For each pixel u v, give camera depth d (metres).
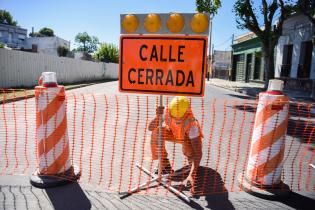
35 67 17.58
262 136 3.32
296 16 20.41
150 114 8.59
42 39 46.03
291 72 21.19
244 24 19.05
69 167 3.65
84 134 5.96
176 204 3.00
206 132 6.53
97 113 8.56
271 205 3.04
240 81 36.12
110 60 48.84
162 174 3.74
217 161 4.46
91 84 22.72
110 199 3.06
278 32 18.06
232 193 3.30
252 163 3.45
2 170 3.77
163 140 3.76
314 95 13.92
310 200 3.18
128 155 4.59
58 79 21.80
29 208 2.80
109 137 5.76
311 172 4.10
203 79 3.08
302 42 19.78
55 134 3.39
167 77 3.16
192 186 3.30
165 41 3.11
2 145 4.95
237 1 18.30
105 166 4.05
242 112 9.52
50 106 3.33
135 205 2.95
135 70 3.22
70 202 2.96
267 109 3.27
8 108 8.82
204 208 2.93
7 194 3.08
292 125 7.50
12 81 15.06
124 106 10.14
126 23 3.12
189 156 3.80
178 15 2.98
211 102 12.30
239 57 36.75
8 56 14.58
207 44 3.02
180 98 3.52
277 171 3.35
